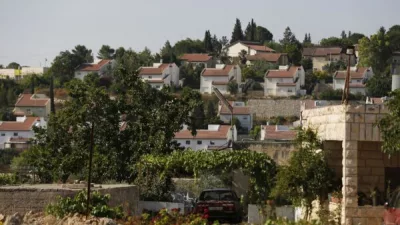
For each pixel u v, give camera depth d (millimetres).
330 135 61906
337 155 64188
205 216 61375
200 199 75312
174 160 83938
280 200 74125
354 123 58719
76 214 58312
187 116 103812
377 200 60500
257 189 78688
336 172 64188
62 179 101125
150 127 101125
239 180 93812
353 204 58719
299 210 68125
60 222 56312
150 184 86125
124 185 78062
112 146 99750
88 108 99188
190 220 59969
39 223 56906
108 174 98562
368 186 62719
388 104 57156
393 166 63094
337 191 61656
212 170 82562
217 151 83562
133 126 101500
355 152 58781
